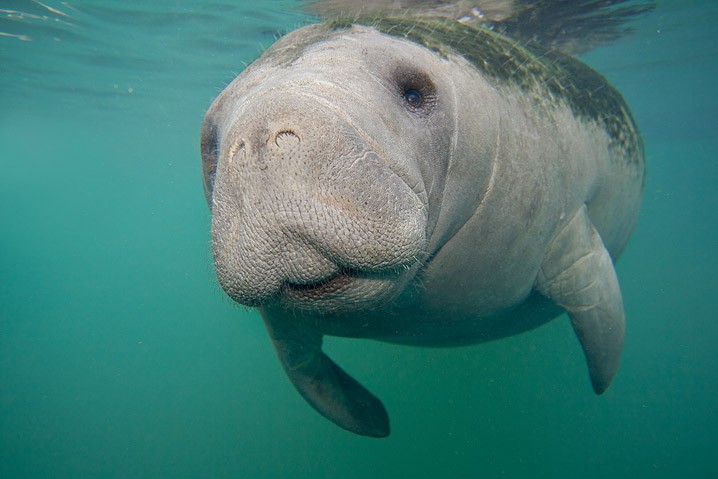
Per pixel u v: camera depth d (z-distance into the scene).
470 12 7.22
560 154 3.26
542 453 11.90
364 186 1.53
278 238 1.50
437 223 2.33
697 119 21.92
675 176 41.69
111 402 20.64
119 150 35.88
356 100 1.81
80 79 17.27
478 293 3.09
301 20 10.69
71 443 17.61
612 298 3.57
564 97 3.65
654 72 14.65
